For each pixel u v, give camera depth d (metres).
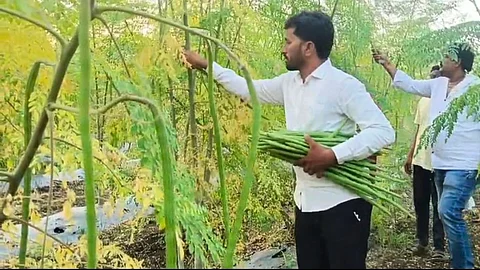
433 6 4.16
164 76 2.84
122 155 2.40
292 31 2.14
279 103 2.39
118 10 1.95
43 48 2.54
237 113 2.78
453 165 3.06
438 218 3.43
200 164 2.97
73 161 2.46
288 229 3.63
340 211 2.08
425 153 3.48
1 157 3.12
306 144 2.04
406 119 4.64
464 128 3.06
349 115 2.10
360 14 3.64
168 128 2.21
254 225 3.56
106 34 3.13
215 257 2.25
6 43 2.52
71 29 2.85
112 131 2.79
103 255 2.18
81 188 5.23
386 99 3.83
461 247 2.98
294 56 2.14
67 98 2.82
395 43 4.08
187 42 2.69
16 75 2.66
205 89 3.09
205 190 3.02
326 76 2.11
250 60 3.09
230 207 3.28
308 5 3.43
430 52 3.31
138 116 2.05
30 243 2.78
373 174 2.10
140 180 2.14
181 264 2.09
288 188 3.73
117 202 3.17
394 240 3.29
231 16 3.03
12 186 2.12
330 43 2.14
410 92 3.37
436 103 3.27
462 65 3.22
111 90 3.12
